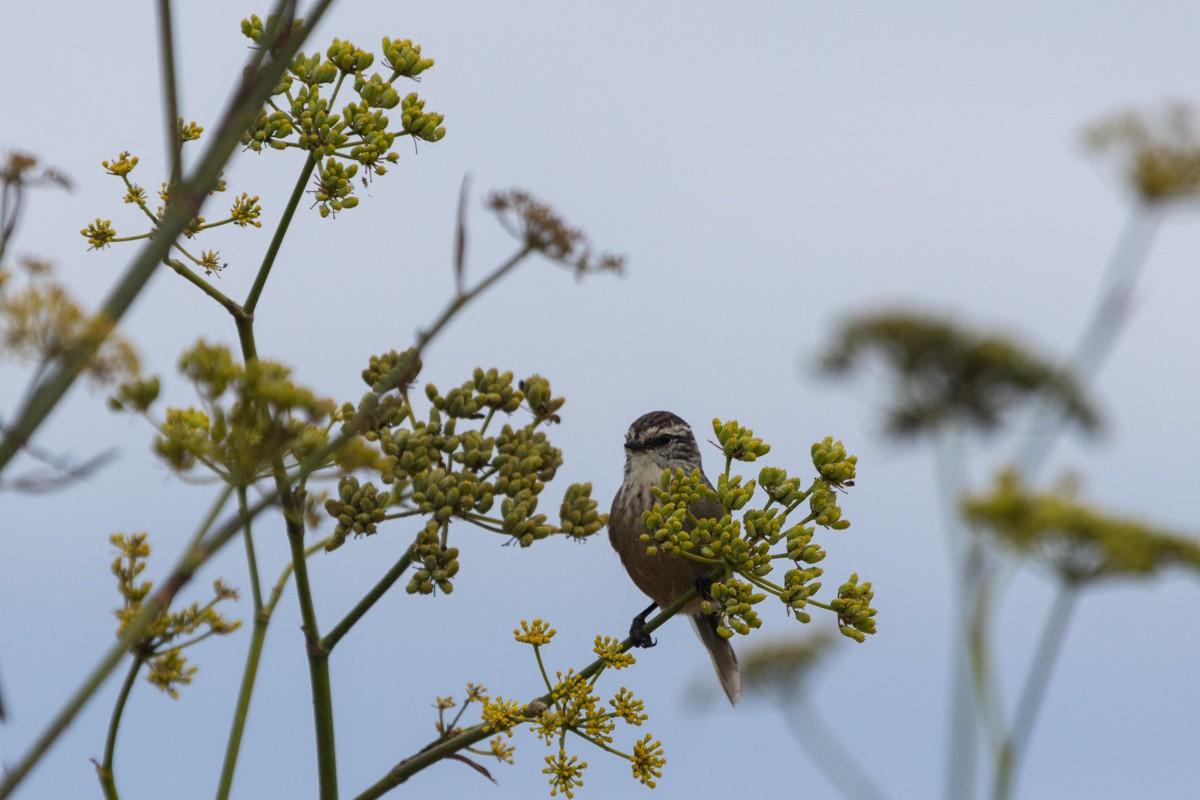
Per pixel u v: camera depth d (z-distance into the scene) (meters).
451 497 7.93
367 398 7.29
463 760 7.86
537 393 8.73
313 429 6.42
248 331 8.16
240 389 5.65
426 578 7.87
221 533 4.95
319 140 8.72
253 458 5.64
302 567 7.46
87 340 4.36
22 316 4.30
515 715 7.93
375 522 7.91
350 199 8.91
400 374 5.80
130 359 4.42
